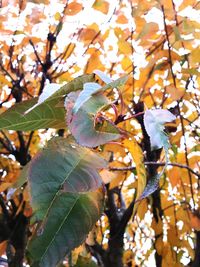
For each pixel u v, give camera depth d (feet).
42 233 0.72
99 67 2.56
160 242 2.34
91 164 0.75
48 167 0.72
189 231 2.45
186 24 2.15
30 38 2.60
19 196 2.56
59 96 0.75
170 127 2.08
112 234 2.77
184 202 2.52
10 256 2.89
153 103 2.38
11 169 2.97
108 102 0.78
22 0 2.43
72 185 0.72
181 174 2.30
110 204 2.80
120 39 2.40
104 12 2.46
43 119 0.79
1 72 2.74
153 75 2.41
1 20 2.42
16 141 2.99
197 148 2.33
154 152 1.89
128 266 3.48
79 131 0.73
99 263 2.93
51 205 0.71
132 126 2.12
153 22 2.12
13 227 2.76
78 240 0.74
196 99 2.39
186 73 2.16
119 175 2.22
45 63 2.72
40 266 0.72
